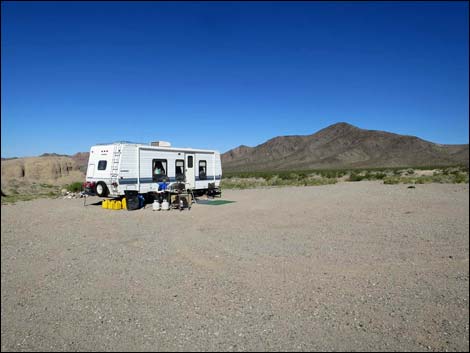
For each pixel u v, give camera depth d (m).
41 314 5.20
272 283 6.37
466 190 22.75
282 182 39.06
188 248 8.95
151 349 4.26
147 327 4.80
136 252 8.62
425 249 8.62
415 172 67.38
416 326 4.79
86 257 8.20
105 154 17.86
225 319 5.00
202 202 19.48
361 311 5.23
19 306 5.46
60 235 10.78
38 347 4.32
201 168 21.52
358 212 14.73
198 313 5.19
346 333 4.62
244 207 17.16
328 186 30.84
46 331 4.71
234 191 27.39
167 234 10.82
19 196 26.12
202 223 12.78
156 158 18.81
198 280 6.56
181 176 20.19
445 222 12.19
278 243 9.39
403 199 18.80
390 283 6.34
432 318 5.01
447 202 17.28
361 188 26.75
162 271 7.11
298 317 5.05
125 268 7.32
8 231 11.47
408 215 13.70
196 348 4.27
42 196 25.92
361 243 9.29
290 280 6.52
